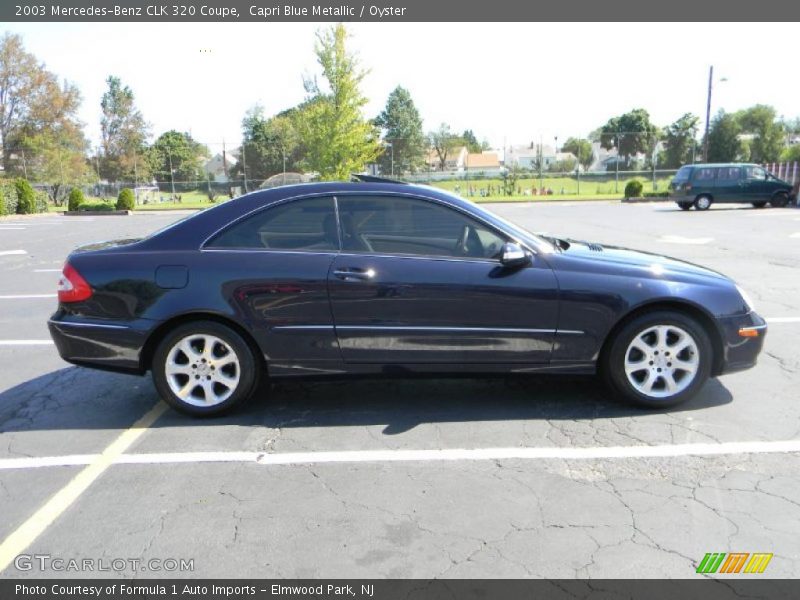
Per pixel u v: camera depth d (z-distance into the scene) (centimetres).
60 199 4212
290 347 406
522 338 402
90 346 411
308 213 414
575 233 1562
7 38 4875
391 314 399
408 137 4409
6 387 495
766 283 840
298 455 360
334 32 3020
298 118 3334
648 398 411
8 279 1052
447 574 251
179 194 4159
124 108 6456
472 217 409
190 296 401
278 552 268
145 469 346
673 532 275
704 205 2378
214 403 415
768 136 5612
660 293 398
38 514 301
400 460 351
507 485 320
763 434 375
